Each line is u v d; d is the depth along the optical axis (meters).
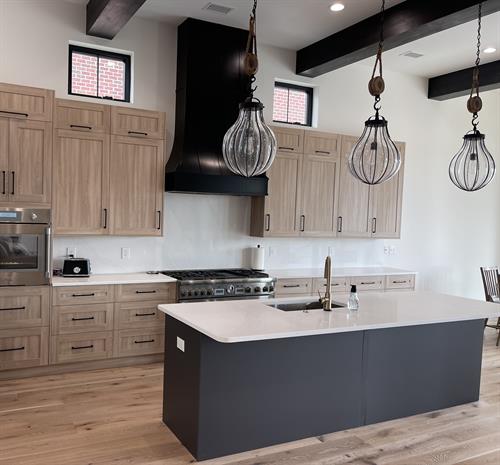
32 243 4.20
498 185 7.61
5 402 3.71
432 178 6.98
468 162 3.76
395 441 3.29
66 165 4.41
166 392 3.39
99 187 4.56
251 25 2.90
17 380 4.19
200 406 2.92
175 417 3.24
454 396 3.93
